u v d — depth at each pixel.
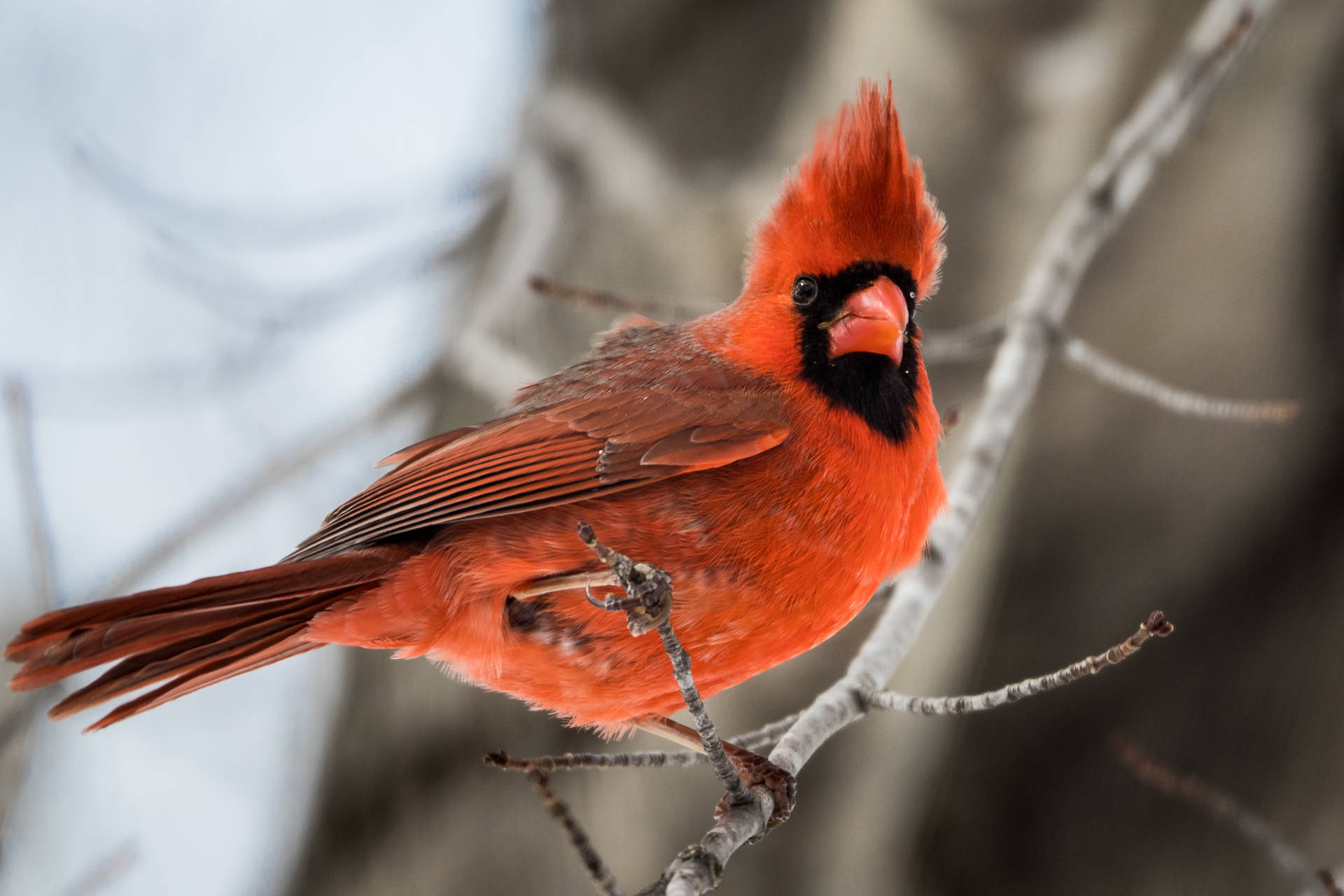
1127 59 11.75
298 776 11.52
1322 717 11.04
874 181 6.43
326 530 6.55
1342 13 11.09
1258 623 11.24
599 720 6.62
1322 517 11.23
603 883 6.00
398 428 9.12
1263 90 11.35
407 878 10.57
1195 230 11.42
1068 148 11.80
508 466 6.25
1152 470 11.33
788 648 6.32
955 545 7.33
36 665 5.70
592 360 7.06
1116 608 11.34
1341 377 11.36
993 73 12.01
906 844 11.30
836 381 6.31
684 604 6.07
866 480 6.17
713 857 5.25
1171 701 11.27
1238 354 11.29
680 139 12.86
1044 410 11.52
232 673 6.30
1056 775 11.30
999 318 8.42
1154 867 11.12
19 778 7.80
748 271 6.91
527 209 10.10
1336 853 11.05
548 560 6.11
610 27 12.79
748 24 13.36
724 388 6.38
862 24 12.27
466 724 10.77
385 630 6.25
